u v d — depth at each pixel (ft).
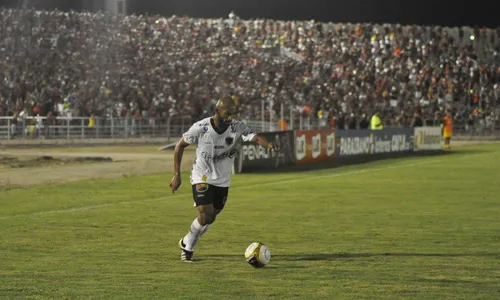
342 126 317.42
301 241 65.41
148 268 52.29
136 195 106.11
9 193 107.55
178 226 75.10
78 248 61.26
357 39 426.10
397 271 51.29
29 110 277.23
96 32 367.86
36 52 342.85
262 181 132.05
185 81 345.92
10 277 48.91
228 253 58.90
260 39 405.39
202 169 53.93
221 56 376.48
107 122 275.18
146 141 280.51
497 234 69.77
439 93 389.19
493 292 44.70
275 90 352.69
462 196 106.01
